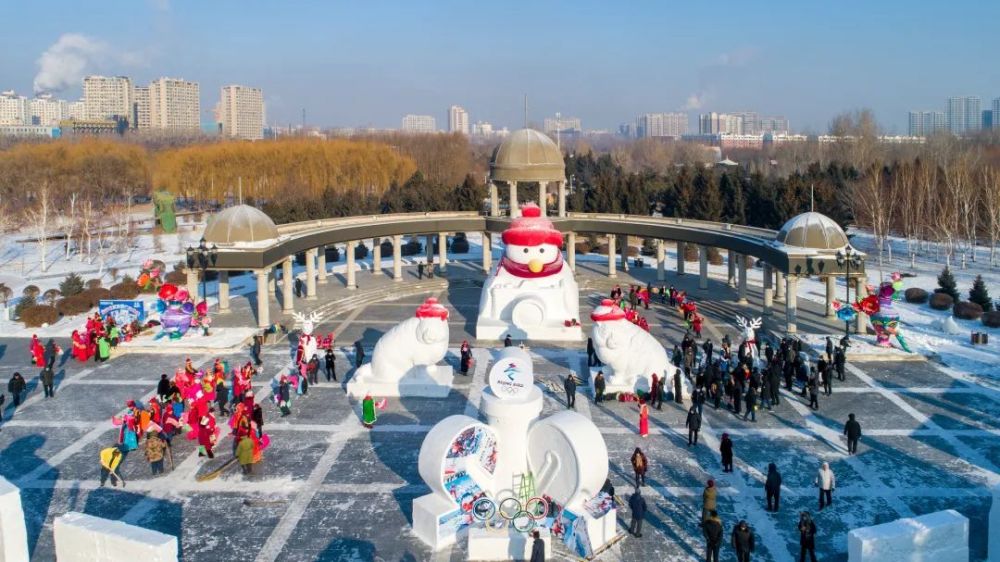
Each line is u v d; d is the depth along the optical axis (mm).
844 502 27734
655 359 39281
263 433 34531
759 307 57844
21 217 104375
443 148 174500
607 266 76438
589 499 25438
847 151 150875
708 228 62562
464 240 89062
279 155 129625
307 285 61406
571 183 101062
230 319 54406
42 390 40531
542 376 43188
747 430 34719
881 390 39875
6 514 22828
